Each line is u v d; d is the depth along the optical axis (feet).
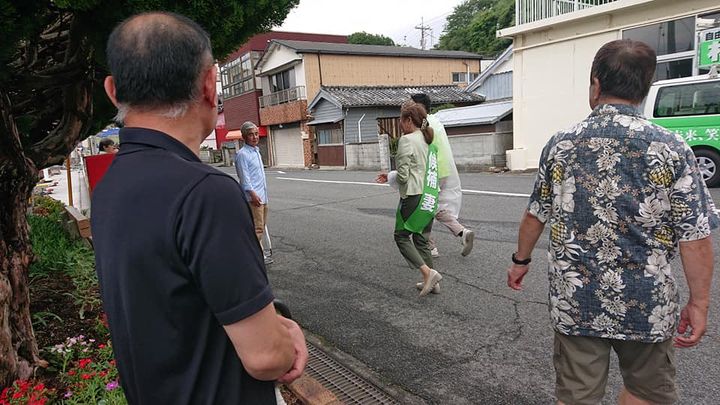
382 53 80.33
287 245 20.80
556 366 6.04
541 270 14.75
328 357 10.50
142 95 3.43
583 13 33.83
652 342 5.31
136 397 3.56
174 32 3.44
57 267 14.89
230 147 94.84
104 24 7.97
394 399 8.82
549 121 37.83
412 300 13.32
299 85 76.79
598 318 5.44
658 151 5.04
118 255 3.30
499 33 39.22
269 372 3.45
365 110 67.82
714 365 9.02
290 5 10.59
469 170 44.32
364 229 22.54
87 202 31.89
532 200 6.12
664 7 30.81
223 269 3.13
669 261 5.29
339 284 15.11
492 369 9.54
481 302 12.76
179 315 3.30
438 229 20.86
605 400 8.36
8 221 8.51
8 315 8.08
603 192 5.28
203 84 3.60
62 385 8.33
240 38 10.34
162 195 3.24
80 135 11.50
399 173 12.59
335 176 51.83
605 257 5.33
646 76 5.25
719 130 24.00
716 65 24.59
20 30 7.08
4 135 8.18
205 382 3.42
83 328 10.70
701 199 5.03
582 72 35.45
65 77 9.84
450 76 87.71
